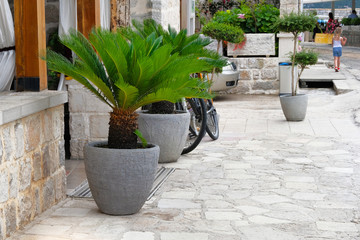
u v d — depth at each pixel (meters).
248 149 8.34
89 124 7.60
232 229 4.84
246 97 15.16
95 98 7.53
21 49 5.39
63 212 5.26
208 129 8.84
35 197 5.04
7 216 4.47
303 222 5.05
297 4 15.32
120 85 4.79
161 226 4.89
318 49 31.88
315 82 17.97
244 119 11.21
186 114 7.30
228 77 14.68
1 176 4.34
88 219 5.05
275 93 15.88
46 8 7.97
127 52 5.09
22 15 5.34
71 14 7.52
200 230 4.81
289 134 9.56
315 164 7.36
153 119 7.10
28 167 4.86
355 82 16.78
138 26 7.45
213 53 6.28
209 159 7.65
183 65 5.03
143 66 4.89
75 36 5.15
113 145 5.12
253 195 5.92
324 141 8.92
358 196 5.90
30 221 4.94
